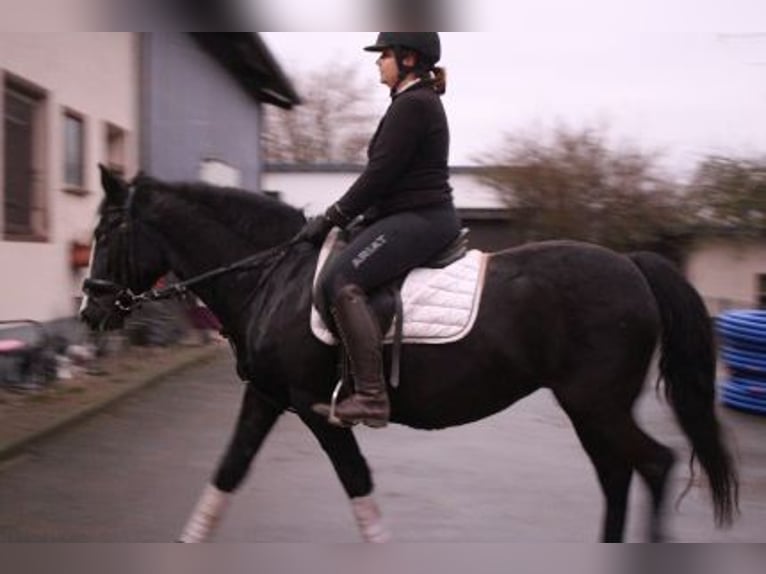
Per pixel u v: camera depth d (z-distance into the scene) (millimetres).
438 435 9109
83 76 12938
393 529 5984
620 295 4809
